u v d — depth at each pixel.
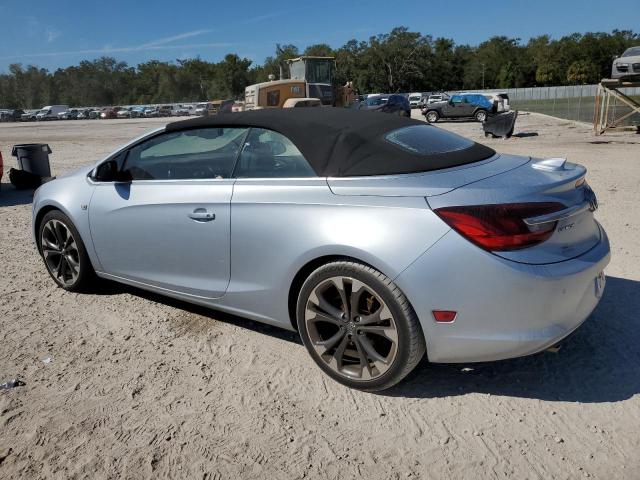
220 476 2.44
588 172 10.43
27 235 6.80
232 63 113.81
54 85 133.62
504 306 2.63
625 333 3.58
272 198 3.18
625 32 118.31
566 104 48.31
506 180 2.87
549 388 3.02
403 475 2.41
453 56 114.50
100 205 4.10
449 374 3.20
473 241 2.62
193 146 3.71
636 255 5.14
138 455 2.58
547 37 125.00
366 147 3.10
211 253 3.50
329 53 110.50
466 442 2.61
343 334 3.02
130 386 3.17
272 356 3.48
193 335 3.80
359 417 2.82
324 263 3.05
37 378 3.27
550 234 2.72
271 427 2.77
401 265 2.70
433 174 2.93
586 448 2.53
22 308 4.32
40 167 11.01
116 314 4.18
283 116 3.48
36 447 2.65
